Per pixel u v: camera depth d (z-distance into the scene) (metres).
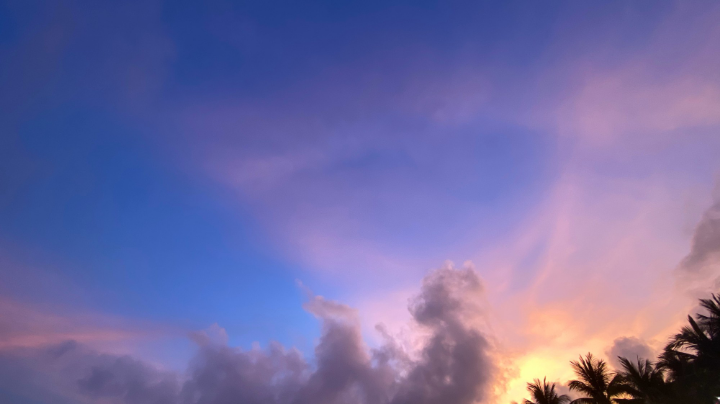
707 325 29.27
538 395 41.62
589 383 35.06
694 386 28.78
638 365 32.12
